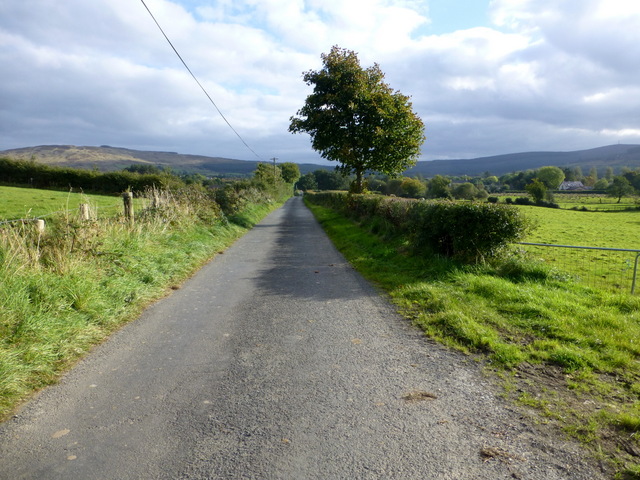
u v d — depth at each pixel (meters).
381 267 9.70
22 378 3.83
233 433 3.16
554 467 2.72
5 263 5.56
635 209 60.34
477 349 4.80
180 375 4.18
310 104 25.73
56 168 46.78
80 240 7.04
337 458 2.83
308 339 5.20
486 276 7.95
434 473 2.67
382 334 5.36
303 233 18.78
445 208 9.32
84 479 2.64
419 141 25.97
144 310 6.43
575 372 4.14
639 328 5.33
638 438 2.99
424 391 3.82
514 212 8.67
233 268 9.95
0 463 2.79
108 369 4.32
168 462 2.81
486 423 3.26
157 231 10.81
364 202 19.94
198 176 101.44
